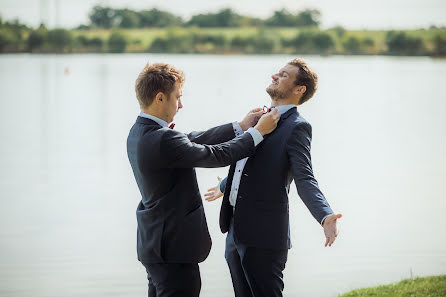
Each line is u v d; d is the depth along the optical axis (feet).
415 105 69.10
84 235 21.16
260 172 9.99
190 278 9.76
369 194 27.89
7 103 67.97
